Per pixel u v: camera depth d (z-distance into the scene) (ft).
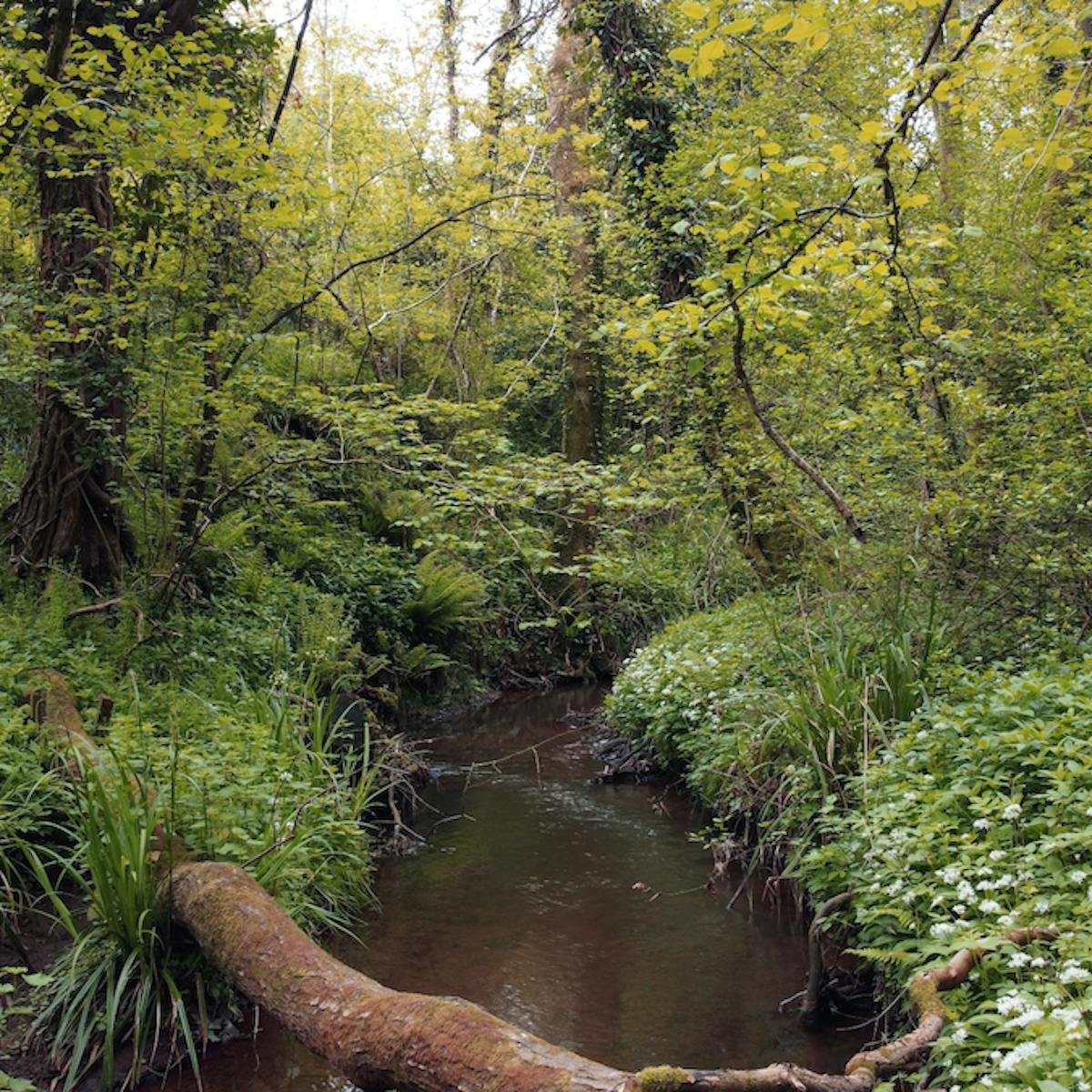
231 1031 12.84
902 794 14.29
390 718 35.17
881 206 23.72
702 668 25.81
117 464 25.23
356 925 17.37
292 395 24.89
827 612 21.11
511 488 19.58
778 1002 14.17
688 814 24.06
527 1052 8.23
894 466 22.72
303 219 23.85
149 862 12.97
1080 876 10.32
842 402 24.48
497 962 15.88
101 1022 12.09
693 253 31.94
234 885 12.41
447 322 48.16
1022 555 20.03
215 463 29.37
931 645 18.69
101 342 24.76
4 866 14.47
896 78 27.91
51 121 19.97
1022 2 19.60
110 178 26.89
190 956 13.00
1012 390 25.12
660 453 31.50
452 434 35.09
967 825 12.82
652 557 37.37
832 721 17.75
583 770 29.50
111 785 14.38
